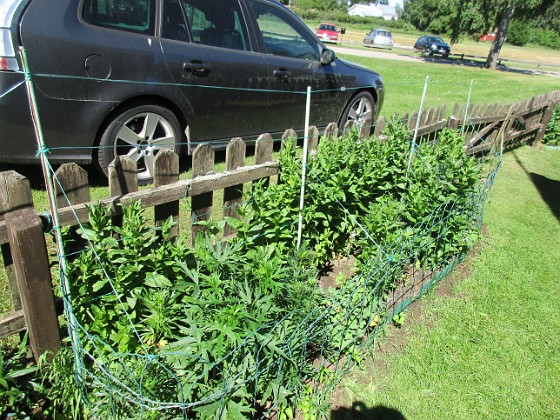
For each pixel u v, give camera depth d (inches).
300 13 2962.6
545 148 324.8
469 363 109.9
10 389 74.9
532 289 142.2
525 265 156.0
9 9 120.4
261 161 125.0
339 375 99.0
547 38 2554.1
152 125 154.9
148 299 86.2
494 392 102.7
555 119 332.8
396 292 126.3
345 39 1641.2
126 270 84.4
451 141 185.9
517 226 186.9
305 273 101.1
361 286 107.3
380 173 139.8
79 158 141.3
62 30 127.4
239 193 123.5
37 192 144.9
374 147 147.1
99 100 137.7
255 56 180.4
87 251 84.4
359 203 132.6
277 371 83.1
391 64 858.8
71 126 135.3
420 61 1047.6
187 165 182.4
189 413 76.4
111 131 144.6
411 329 118.7
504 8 987.9
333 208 128.6
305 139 110.6
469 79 728.3
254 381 80.0
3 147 129.0
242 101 178.4
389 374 104.3
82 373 75.5
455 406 98.4
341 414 93.3
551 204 215.2
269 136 124.1
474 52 1717.5
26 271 74.2
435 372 106.1
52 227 80.4
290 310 89.0
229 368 73.9
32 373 83.6
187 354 70.0
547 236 180.9
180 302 95.6
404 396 99.3
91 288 84.2
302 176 113.9
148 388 70.4
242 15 177.8
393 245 116.3
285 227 117.9
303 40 203.3
